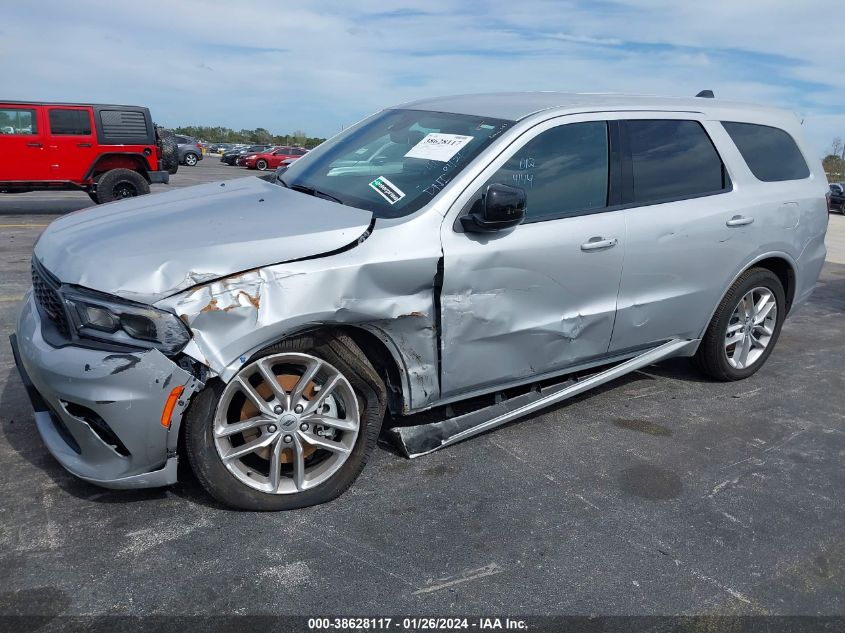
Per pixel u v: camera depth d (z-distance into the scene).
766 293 4.77
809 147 5.02
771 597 2.61
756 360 4.89
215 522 2.83
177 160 15.09
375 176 3.45
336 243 2.83
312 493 2.96
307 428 2.91
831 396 4.71
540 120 3.52
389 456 3.48
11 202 15.34
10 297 6.19
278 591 2.45
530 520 2.99
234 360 2.61
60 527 2.74
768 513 3.18
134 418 2.54
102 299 2.55
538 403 3.71
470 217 3.14
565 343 3.66
